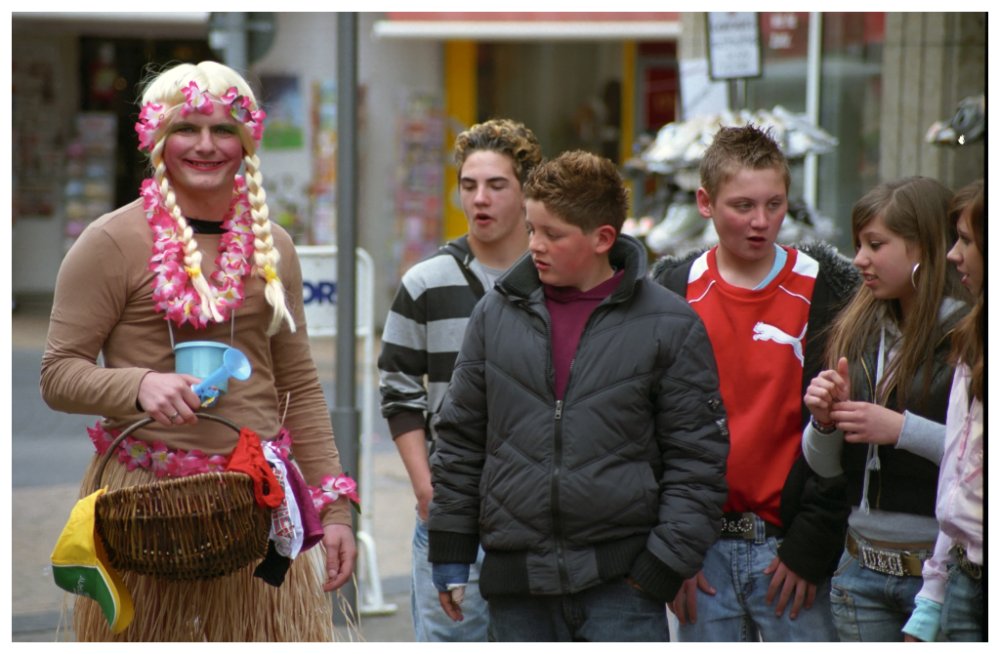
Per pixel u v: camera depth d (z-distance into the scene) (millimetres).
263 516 6652
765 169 7648
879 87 20328
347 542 7426
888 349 7492
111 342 6949
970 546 6676
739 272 7922
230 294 6957
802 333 7820
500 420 7105
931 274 7254
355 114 12500
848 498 7535
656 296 7109
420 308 8672
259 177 7215
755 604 7832
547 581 6953
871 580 7469
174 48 36438
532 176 7090
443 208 33344
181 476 6871
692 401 6996
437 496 7395
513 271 7207
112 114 36469
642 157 19375
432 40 32938
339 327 12602
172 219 6945
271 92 32312
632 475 6945
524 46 33594
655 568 6887
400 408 8703
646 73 34156
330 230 32500
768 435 7766
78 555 6414
